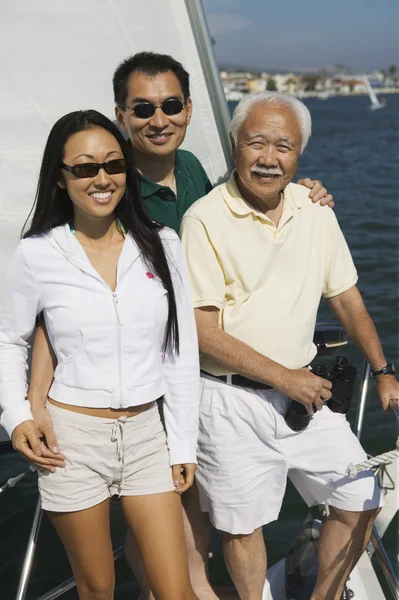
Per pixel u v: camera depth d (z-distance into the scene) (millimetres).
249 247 2594
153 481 2326
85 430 2254
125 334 2244
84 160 2195
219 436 2662
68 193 2258
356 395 5793
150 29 3057
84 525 2285
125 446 2281
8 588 3834
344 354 6566
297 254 2646
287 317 2631
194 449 2398
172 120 2688
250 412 2645
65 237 2264
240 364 2549
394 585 2697
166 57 2723
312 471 2717
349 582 3014
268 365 2559
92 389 2238
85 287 2230
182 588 2285
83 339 2223
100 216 2246
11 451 3039
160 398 2508
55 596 2908
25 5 2912
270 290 2623
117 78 2727
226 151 3291
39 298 2264
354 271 2850
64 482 2266
